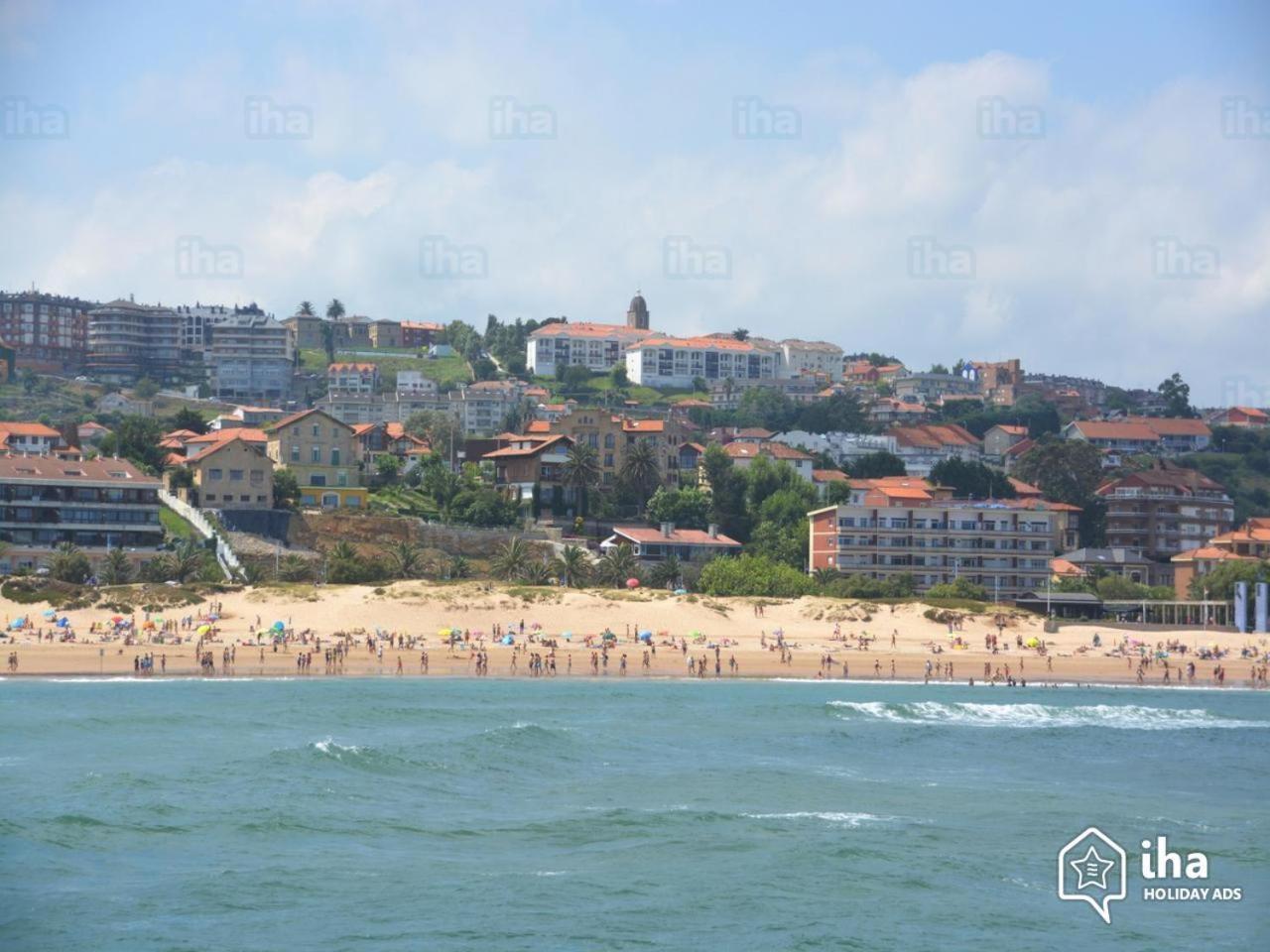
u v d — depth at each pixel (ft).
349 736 344.69
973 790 302.86
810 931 208.13
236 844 243.60
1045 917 218.59
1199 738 386.52
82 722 352.69
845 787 301.63
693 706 420.36
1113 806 289.94
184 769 295.89
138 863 231.71
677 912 214.28
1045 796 298.35
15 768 293.64
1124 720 418.51
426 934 203.51
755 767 322.34
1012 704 446.60
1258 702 481.46
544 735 347.97
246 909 211.41
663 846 248.32
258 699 409.90
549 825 261.65
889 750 351.87
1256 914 222.89
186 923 205.36
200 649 480.64
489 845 247.91
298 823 256.93
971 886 231.50
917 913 217.15
